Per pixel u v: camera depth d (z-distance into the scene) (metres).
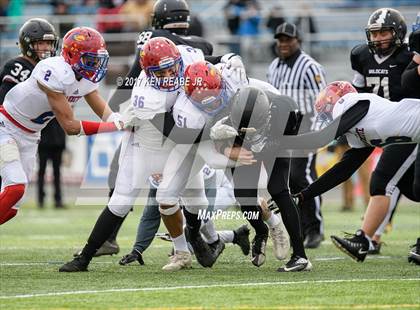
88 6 53.38
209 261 21.47
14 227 35.25
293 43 29.81
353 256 22.16
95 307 15.67
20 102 20.78
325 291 17.38
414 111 19.73
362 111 19.81
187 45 23.19
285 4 55.94
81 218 39.28
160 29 24.66
